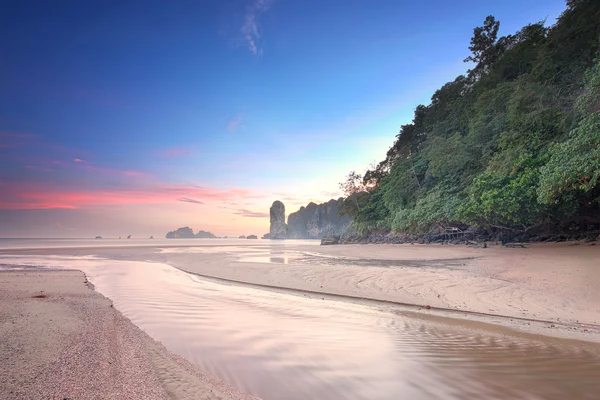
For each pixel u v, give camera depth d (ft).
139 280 47.52
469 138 107.24
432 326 21.62
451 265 52.54
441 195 114.21
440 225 117.60
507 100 94.79
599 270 35.29
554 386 12.28
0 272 56.80
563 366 14.34
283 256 89.15
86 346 15.65
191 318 23.80
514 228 87.45
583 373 13.53
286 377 13.26
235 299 31.91
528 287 31.71
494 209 74.90
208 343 17.83
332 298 32.48
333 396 11.60
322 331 20.30
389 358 15.43
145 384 11.32
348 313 25.64
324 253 97.30
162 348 16.40
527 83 80.64
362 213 185.06
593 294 27.35
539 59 87.81
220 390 11.48
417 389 12.10
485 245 82.79
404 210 135.44
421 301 29.68
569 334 19.65
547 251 61.46
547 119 71.26
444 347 17.10
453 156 108.37
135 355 14.78
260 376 13.38
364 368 14.23
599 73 44.86
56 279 47.19
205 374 13.23
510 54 114.01
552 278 34.09
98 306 27.07
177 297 33.04
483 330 20.61
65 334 17.75
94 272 58.49
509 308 26.14
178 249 145.59
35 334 17.44
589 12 77.66
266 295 34.22
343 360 15.25
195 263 73.00
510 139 79.92
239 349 16.87
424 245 109.40
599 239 70.03
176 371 13.00
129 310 26.58
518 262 48.16
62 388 10.41
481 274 40.73
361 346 17.31
